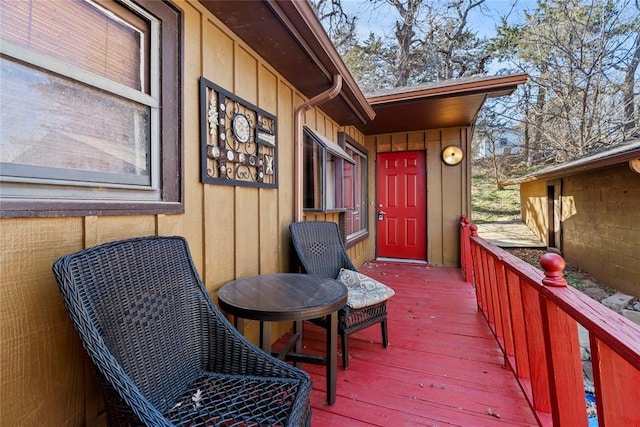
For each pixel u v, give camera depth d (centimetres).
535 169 1194
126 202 129
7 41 94
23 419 95
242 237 215
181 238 137
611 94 855
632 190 451
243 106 215
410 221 566
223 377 124
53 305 104
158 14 144
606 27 797
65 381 108
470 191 523
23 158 98
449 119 473
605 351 83
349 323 212
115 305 100
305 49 224
